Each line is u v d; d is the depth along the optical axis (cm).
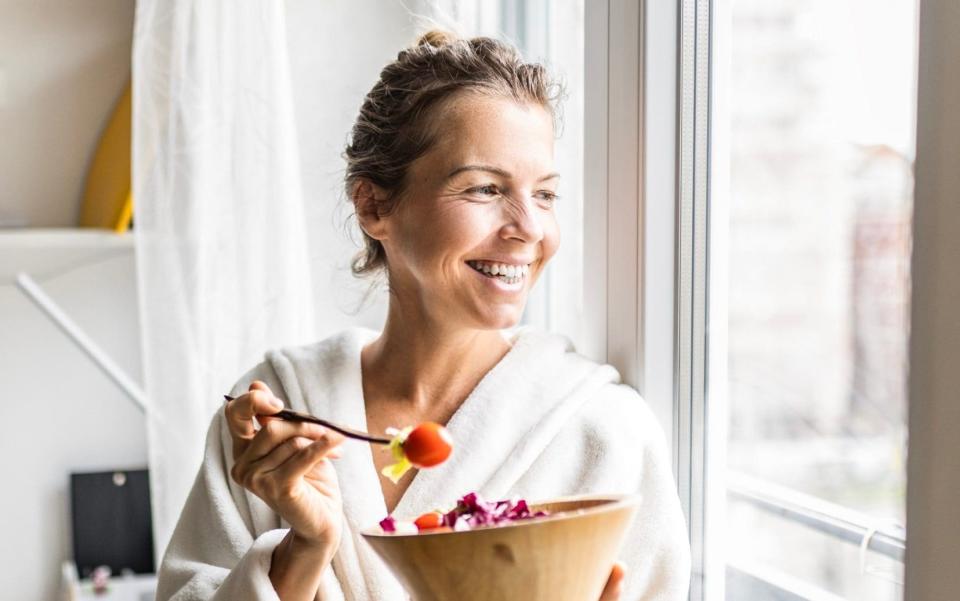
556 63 152
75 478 223
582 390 107
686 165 114
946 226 73
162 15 163
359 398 111
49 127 219
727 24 112
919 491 75
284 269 156
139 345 229
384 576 103
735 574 113
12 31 216
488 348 111
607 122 119
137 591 212
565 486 104
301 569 95
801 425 103
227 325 159
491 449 104
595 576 78
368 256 117
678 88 113
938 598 74
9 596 226
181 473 164
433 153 100
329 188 158
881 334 93
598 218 122
